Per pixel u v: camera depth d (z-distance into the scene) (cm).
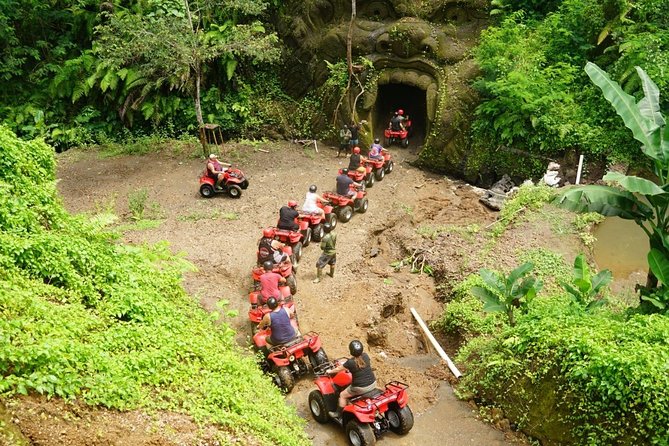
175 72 1911
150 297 960
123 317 898
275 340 1009
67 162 2031
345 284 1343
